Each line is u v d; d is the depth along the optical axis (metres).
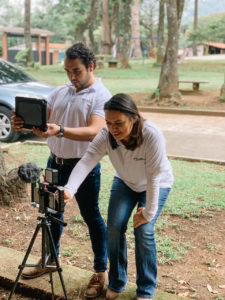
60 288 3.36
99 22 57.44
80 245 4.17
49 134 2.94
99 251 3.33
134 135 2.68
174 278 3.55
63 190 2.70
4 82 9.22
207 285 3.47
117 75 24.70
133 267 3.77
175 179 6.15
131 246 4.12
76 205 5.20
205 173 6.55
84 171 2.93
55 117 3.28
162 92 14.38
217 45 61.88
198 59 40.72
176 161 7.30
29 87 9.08
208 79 21.58
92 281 3.32
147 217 2.84
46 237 2.98
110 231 3.00
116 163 2.91
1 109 8.77
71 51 3.00
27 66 32.22
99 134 2.93
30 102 2.86
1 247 3.98
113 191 3.08
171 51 14.17
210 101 14.49
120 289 3.20
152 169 2.77
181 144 8.84
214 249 4.07
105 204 5.12
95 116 3.13
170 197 5.38
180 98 14.45
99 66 29.83
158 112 13.48
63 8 66.06
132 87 18.30
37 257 3.79
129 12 30.05
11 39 76.00
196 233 4.42
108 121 2.61
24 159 7.23
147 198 2.83
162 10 32.12
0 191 4.96
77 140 3.07
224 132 10.16
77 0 41.12
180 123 11.42
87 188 3.23
